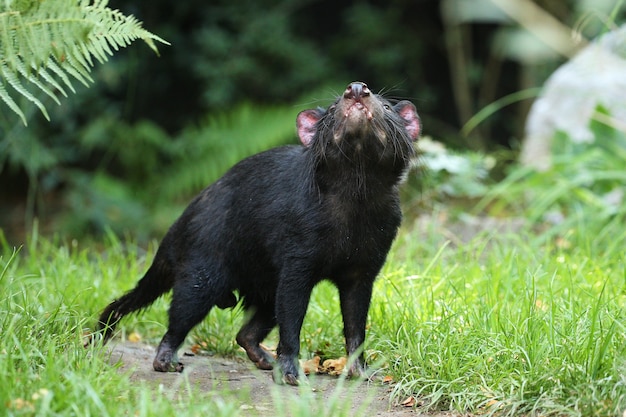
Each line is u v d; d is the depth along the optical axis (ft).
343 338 31.19
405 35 82.12
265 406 24.77
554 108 54.44
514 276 33.91
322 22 84.43
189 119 75.92
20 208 65.21
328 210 27.58
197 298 29.22
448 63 86.33
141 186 62.59
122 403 22.00
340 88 70.90
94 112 63.93
